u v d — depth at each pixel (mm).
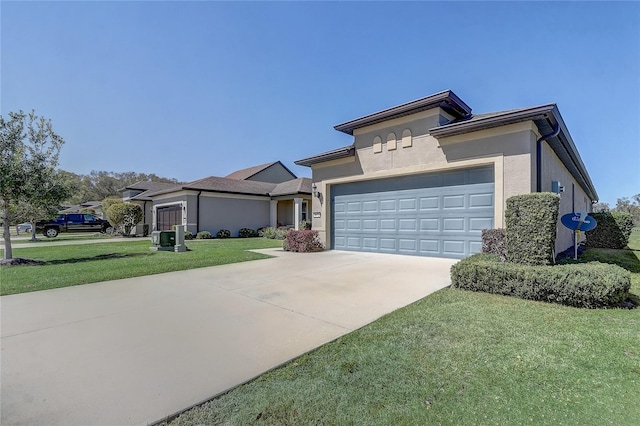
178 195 21438
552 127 7609
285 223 26906
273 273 7336
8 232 9383
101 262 9273
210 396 2344
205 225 21062
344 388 2434
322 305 4703
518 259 5707
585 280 4305
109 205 24641
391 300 4922
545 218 5441
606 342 3178
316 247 11781
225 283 6332
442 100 8547
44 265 8828
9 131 9062
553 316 3984
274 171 32594
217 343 3326
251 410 2176
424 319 3932
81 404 2230
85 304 4879
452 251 8812
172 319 4133
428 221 9336
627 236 12570
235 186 23391
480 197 8281
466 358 2871
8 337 3533
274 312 4387
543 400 2238
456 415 2088
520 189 7316
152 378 2604
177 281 6578
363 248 11148
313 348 3168
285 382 2535
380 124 10227
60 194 9969
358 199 11305
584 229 7367
